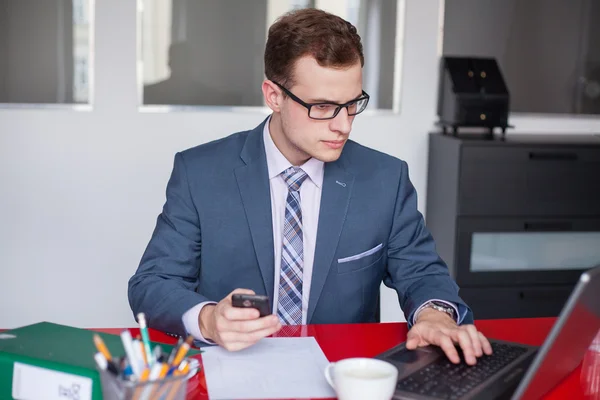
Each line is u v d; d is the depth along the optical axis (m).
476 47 3.67
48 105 3.43
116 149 3.48
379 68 3.63
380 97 3.65
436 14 3.62
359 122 3.63
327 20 1.61
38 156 3.44
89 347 1.33
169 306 1.59
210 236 1.84
